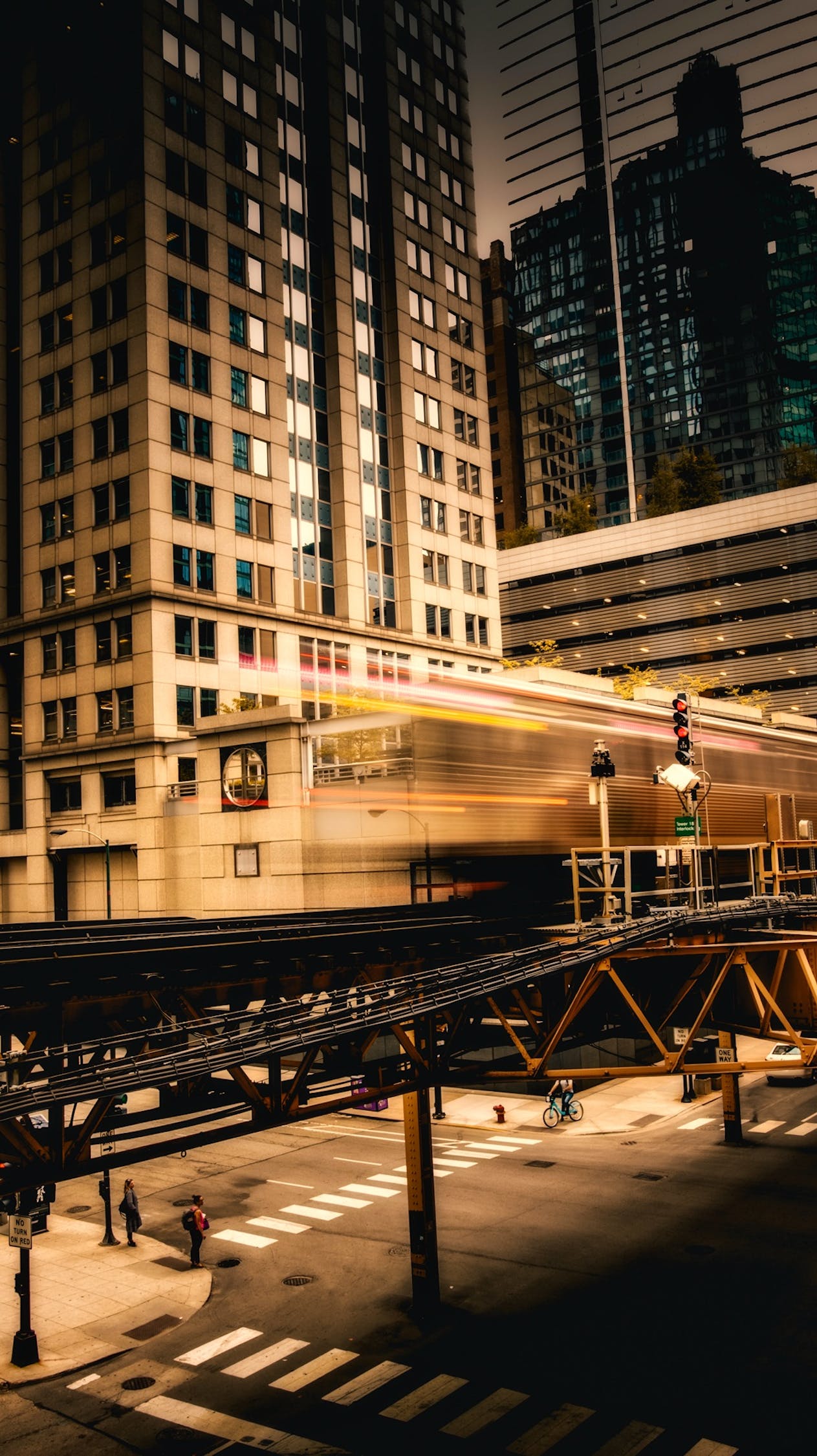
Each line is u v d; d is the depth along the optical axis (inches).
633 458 5482.3
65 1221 972.6
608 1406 556.4
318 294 2412.6
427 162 2738.7
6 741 2188.7
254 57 2199.8
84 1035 476.4
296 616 2127.2
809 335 5255.9
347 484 2347.4
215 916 1579.7
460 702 852.6
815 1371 585.3
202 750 1660.9
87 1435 560.1
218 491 1974.7
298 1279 790.5
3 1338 695.1
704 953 676.1
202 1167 1143.6
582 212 5526.6
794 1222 853.8
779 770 1315.2
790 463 3732.8
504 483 5231.3
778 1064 649.6
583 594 3294.8
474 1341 652.1
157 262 1902.1
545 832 882.1
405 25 2726.4
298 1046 446.6
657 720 1056.2
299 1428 553.3
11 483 2239.2
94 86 2016.5
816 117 4675.2
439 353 2684.5
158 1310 737.6
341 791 1427.2
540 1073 648.4
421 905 776.9
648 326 5639.8
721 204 5516.7
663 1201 926.4
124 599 1844.2
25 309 2103.8
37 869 1967.3
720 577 3031.5
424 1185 727.7
